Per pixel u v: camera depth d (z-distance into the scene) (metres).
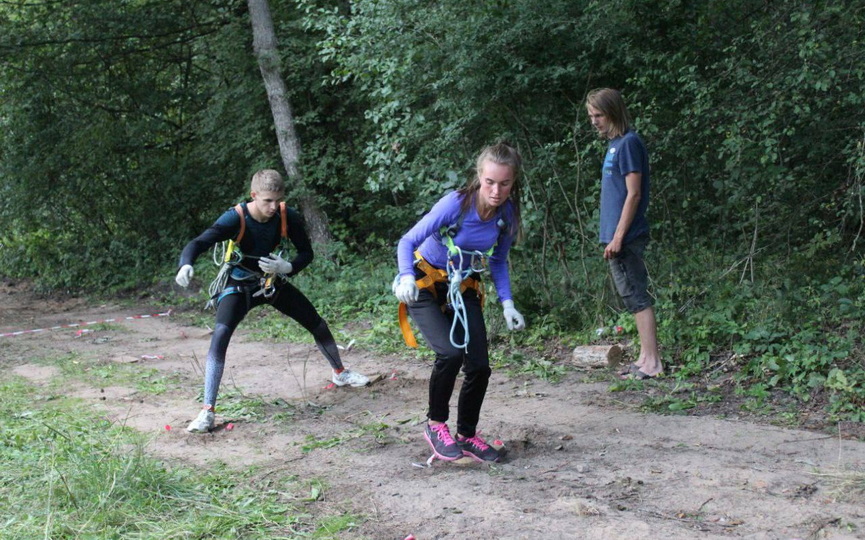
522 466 4.41
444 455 4.48
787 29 7.11
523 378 6.54
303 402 6.09
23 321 11.91
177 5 15.82
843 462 4.23
